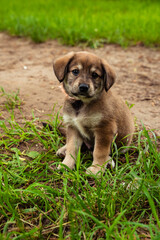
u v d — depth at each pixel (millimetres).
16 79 2033
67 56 1536
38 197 1387
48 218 1334
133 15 3529
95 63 1520
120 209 1351
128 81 2045
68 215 1331
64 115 1555
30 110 1768
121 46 2672
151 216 1323
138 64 2246
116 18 3357
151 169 1433
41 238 1290
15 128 1630
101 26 2949
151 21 3160
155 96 1907
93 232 1287
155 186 1372
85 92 1477
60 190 1395
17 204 1359
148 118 1745
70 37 2727
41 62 2271
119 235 1295
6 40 2971
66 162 1515
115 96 1562
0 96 1855
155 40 2732
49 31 3004
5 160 1510
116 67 2201
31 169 1486
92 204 1354
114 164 1534
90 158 1560
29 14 3621
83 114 1508
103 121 1496
